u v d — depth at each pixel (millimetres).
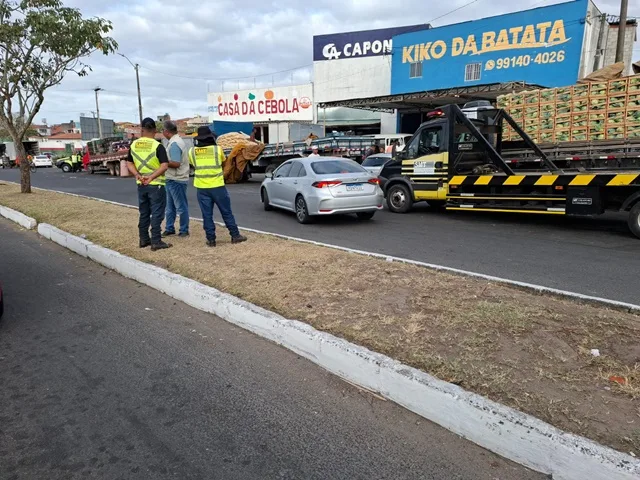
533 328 3889
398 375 3203
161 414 3203
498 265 6598
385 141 22656
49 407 3307
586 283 5684
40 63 13570
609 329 3840
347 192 9969
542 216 11133
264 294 4957
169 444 2883
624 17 18797
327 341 3734
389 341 3744
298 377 3643
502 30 24203
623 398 2863
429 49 26844
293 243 7457
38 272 6742
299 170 10867
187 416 3172
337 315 4320
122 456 2781
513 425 2625
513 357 3414
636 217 8125
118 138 35875
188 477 2598
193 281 5477
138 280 6203
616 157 8719
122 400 3381
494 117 10609
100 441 2924
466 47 25578
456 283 5199
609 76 8945
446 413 2934
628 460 2305
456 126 10508
